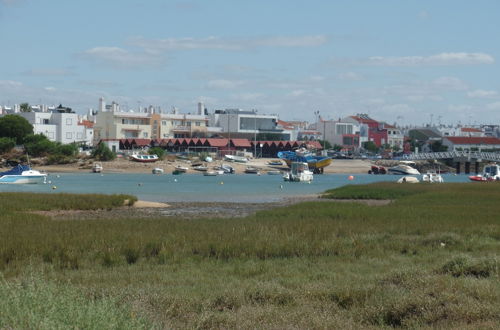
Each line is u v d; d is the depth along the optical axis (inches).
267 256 967.0
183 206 2217.0
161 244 992.9
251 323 541.6
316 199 2664.9
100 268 856.3
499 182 3585.1
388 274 762.8
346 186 3120.1
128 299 594.6
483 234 1203.9
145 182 4256.9
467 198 2274.9
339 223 1358.3
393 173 6205.7
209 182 4320.9
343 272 832.9
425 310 574.9
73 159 5757.9
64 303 466.9
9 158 5536.4
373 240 1105.4
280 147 7165.4
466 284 654.5
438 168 7145.7
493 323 525.3
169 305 595.5
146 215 1830.7
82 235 1074.1
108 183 4101.9
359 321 574.9
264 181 4557.1
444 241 1104.2
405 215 1569.9
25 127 5954.7
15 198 2112.5
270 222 1370.6
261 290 672.4
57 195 2249.0
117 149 6510.8
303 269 858.1
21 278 693.3
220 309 613.0
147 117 7194.9
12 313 445.4
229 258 941.8
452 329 517.3
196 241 1026.1
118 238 1044.5
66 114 6609.3
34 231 1134.4
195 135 7514.8
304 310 589.3
